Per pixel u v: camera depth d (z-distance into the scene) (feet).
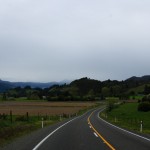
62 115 277.23
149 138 82.43
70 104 582.35
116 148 60.29
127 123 184.44
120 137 84.28
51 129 117.50
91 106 532.32
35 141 73.36
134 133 98.99
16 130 99.96
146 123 187.73
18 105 497.87
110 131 106.83
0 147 61.46
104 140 75.72
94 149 58.75
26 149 58.44
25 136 87.20
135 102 562.66
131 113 321.52
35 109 383.45
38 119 200.85
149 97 454.40
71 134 94.12
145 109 329.93
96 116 279.90
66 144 67.10
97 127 129.39
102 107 545.44
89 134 93.97
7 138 79.66
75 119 217.97
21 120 172.35
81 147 61.82
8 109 372.79
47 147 61.77
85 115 300.61
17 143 68.95
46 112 321.73
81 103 645.10
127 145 65.46
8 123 130.31
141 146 63.93
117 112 359.05
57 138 81.00
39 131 107.14
